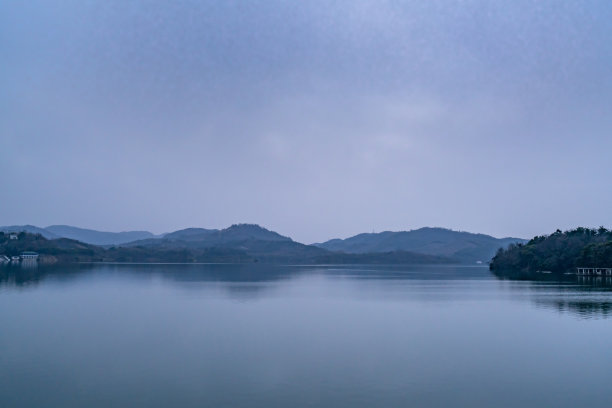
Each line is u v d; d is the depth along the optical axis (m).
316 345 39.97
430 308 65.06
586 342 41.53
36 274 144.00
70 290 89.88
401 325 50.16
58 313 57.88
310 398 26.92
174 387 28.72
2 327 47.94
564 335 44.69
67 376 30.80
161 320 52.72
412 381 30.06
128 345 39.59
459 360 35.22
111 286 101.25
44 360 34.62
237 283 118.81
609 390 28.66
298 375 31.22
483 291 94.31
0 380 29.98
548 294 86.06
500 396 27.55
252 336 43.72
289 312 60.28
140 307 64.38
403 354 37.00
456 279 145.12
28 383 29.42
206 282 121.12
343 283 124.31
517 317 56.00
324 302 72.69
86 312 58.84
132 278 131.38
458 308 64.94
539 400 27.00
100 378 30.41
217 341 41.38
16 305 65.62
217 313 58.78
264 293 89.00
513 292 91.19
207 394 27.52
